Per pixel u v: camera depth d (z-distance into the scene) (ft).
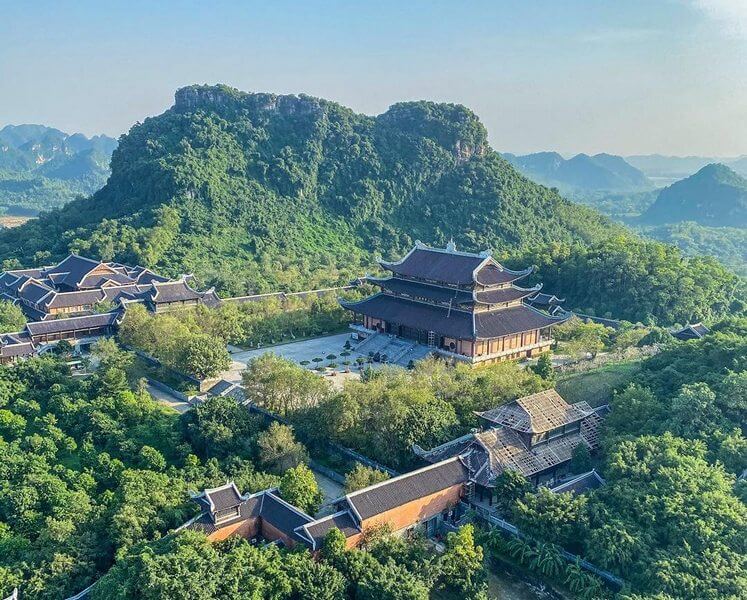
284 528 220.84
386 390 306.14
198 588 178.19
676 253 618.44
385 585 192.44
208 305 540.11
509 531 239.30
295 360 459.73
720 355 314.35
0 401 334.85
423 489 241.96
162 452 294.05
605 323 533.14
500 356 432.66
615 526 217.15
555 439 281.54
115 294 568.00
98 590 188.34
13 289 601.62
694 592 192.44
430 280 463.83
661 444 254.27
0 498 248.52
